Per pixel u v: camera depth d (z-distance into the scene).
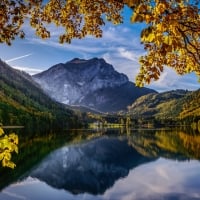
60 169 66.81
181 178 54.47
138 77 6.92
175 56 8.38
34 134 163.25
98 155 97.31
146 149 105.94
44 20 9.80
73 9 9.55
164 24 5.31
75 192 47.91
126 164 78.25
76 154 95.75
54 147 107.00
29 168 62.50
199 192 44.25
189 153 87.88
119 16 9.30
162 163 73.38
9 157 6.64
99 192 48.12
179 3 5.64
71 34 9.93
